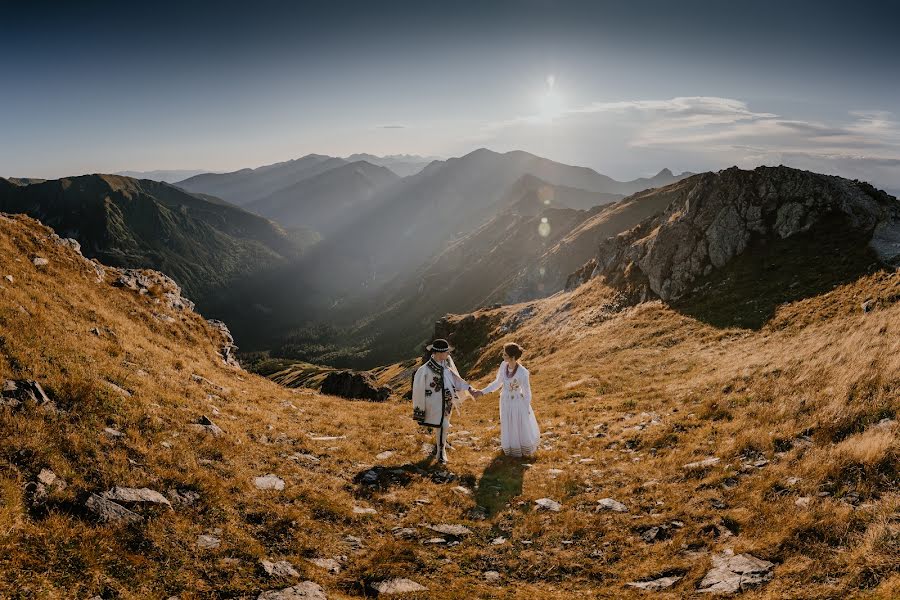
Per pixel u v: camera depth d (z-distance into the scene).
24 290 14.05
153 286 24.66
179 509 7.26
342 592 6.38
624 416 17.48
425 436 15.68
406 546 7.83
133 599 5.27
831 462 8.64
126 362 12.71
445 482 11.34
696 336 32.44
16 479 6.48
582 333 46.44
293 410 16.45
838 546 6.46
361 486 10.31
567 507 9.86
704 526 8.11
